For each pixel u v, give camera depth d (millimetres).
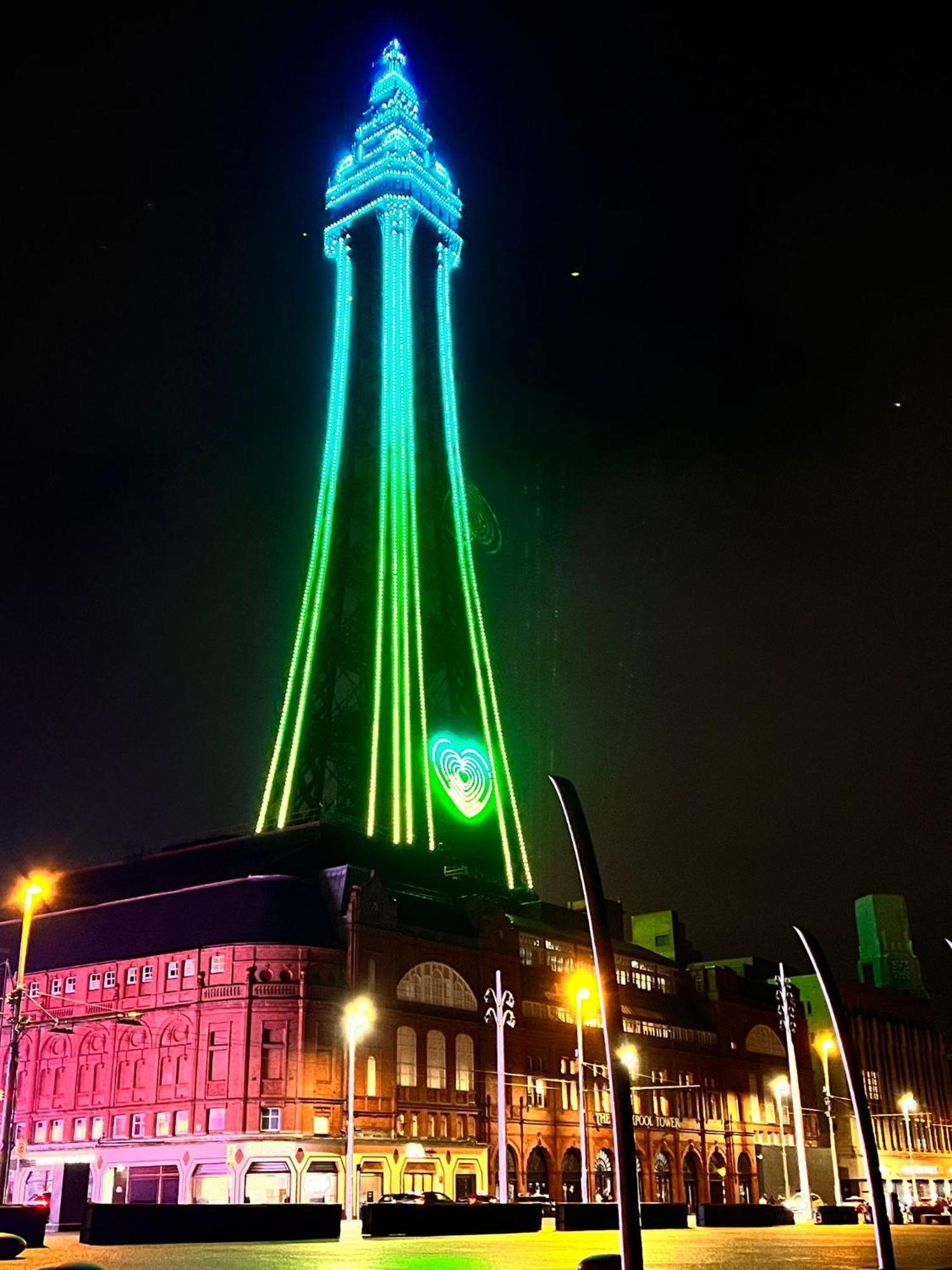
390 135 190750
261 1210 45000
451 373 185625
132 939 106688
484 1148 107625
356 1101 97875
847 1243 46094
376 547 163375
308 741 148250
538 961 125688
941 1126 191625
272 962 98062
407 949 107562
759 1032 155750
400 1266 30734
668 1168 132375
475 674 164000
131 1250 38688
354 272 187375
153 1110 97812
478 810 153500
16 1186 102500
